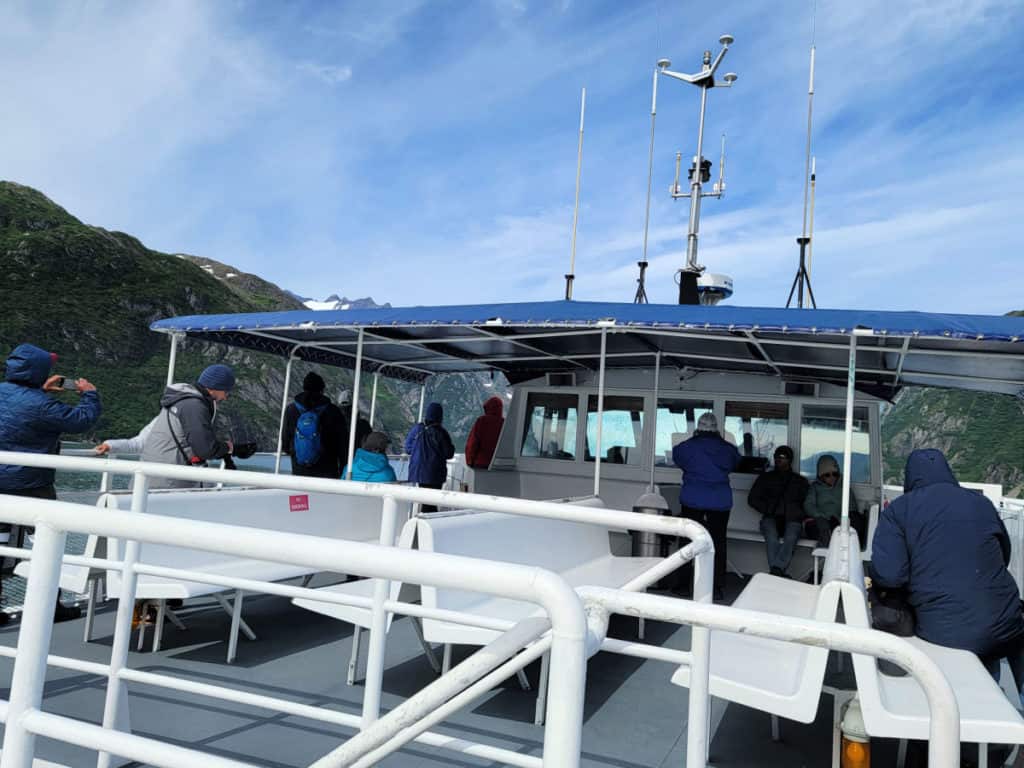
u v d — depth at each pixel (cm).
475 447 861
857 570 350
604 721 368
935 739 107
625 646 209
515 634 116
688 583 702
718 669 298
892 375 714
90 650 432
